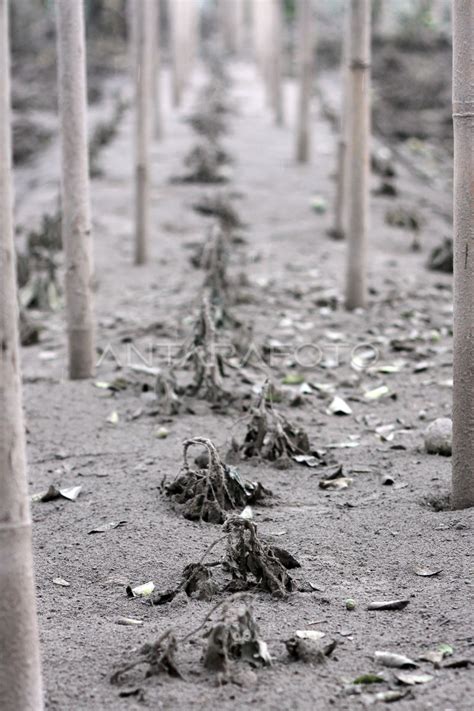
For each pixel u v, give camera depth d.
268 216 18.36
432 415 8.30
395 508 6.16
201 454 7.04
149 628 4.69
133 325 11.62
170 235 17.06
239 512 6.22
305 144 23.52
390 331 11.27
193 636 4.55
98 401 8.86
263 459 7.18
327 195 20.20
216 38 60.00
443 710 3.88
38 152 30.34
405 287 13.45
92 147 24.53
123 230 17.66
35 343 11.41
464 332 5.91
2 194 3.62
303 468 7.09
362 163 11.93
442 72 39.91
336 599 4.95
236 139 27.31
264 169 22.81
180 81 35.16
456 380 5.99
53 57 44.72
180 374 9.64
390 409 8.51
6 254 3.64
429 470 6.90
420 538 5.65
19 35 47.84
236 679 4.13
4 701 3.72
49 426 8.21
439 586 5.02
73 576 5.38
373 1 45.91
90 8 50.31
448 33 44.97
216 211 17.73
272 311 12.04
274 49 30.67
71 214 9.45
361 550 5.55
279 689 4.07
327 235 16.95
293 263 14.84
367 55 11.66
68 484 6.90
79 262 9.52
